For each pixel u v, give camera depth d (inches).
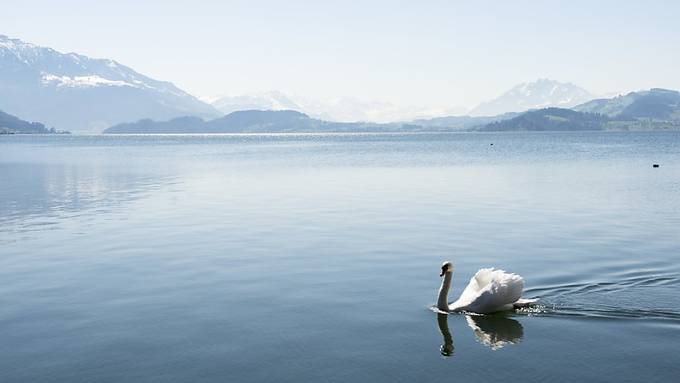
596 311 629.3
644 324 591.2
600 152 4315.9
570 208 1353.3
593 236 1014.4
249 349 540.7
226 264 847.7
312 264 840.3
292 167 2896.2
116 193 1781.5
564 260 844.6
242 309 647.8
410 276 774.5
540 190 1736.0
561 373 489.1
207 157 4190.5
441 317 621.9
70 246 989.8
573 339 557.3
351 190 1790.1
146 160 3814.0
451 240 993.5
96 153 5152.6
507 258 863.1
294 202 1513.3
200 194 1723.7
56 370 504.1
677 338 554.3
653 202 1450.5
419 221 1187.9
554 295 685.3
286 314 630.5
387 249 930.7
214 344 552.7
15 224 1224.2
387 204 1453.0
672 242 956.0
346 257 880.3
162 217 1285.7
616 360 510.6
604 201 1475.1
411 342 555.2
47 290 730.8
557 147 5536.4
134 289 730.2
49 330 593.6
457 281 754.8
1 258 907.4
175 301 679.1
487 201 1491.1
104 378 487.8
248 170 2711.6
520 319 613.9
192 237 1049.5
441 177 2220.7
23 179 2345.0
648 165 2795.3
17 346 554.9
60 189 1923.0
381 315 626.8
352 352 533.0
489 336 568.4
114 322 613.0
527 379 479.2
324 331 581.9
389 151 4923.7
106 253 930.7
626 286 713.6
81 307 663.1
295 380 480.7
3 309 660.1
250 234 1069.8
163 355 530.3
